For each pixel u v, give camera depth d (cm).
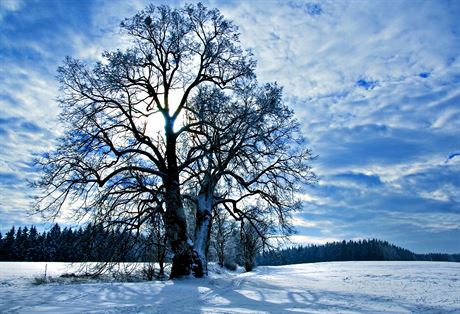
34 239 8188
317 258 12925
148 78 2342
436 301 1512
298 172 2392
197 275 2120
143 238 2100
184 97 2389
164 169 2261
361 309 1263
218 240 3522
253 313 1059
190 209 3091
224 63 2369
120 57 2147
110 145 2108
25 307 1062
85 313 967
